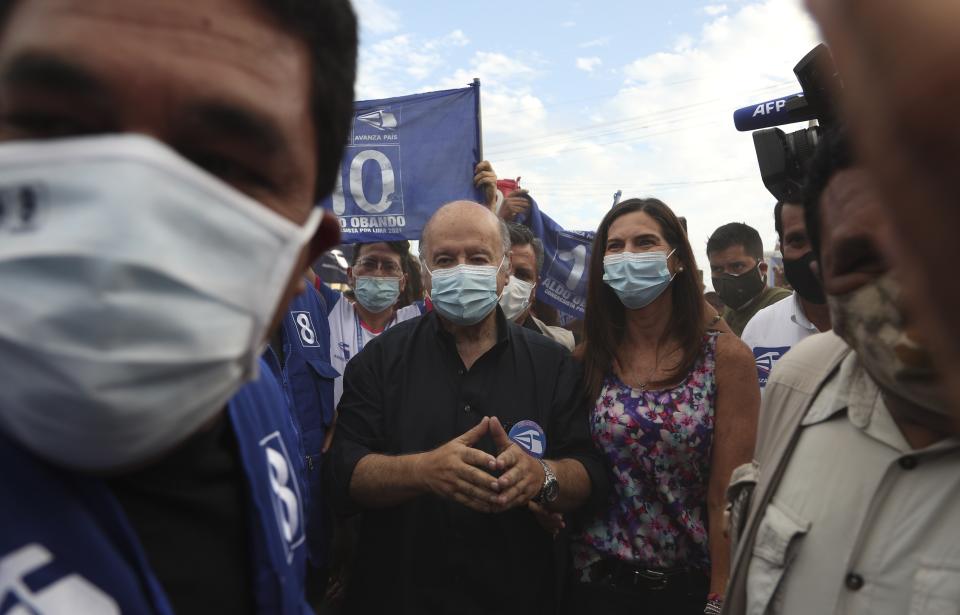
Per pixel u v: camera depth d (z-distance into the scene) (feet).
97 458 2.23
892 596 3.46
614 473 7.26
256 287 2.39
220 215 2.20
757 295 13.29
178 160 2.07
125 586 2.35
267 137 2.28
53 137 2.13
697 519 7.06
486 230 7.91
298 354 8.98
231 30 2.16
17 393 2.07
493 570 6.75
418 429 7.31
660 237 7.72
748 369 7.27
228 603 2.92
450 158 13.14
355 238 12.84
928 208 0.49
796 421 4.28
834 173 3.31
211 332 2.26
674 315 7.76
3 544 2.16
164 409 2.23
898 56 0.47
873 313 3.11
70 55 1.99
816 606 3.76
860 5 0.50
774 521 4.10
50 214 2.01
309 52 2.52
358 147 13.05
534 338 8.07
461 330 7.96
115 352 2.04
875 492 3.63
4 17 2.07
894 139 0.49
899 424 3.65
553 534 7.13
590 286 8.18
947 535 3.33
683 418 7.09
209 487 2.92
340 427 7.55
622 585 6.99
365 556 7.18
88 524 2.34
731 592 4.41
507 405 7.39
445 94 13.21
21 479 2.25
